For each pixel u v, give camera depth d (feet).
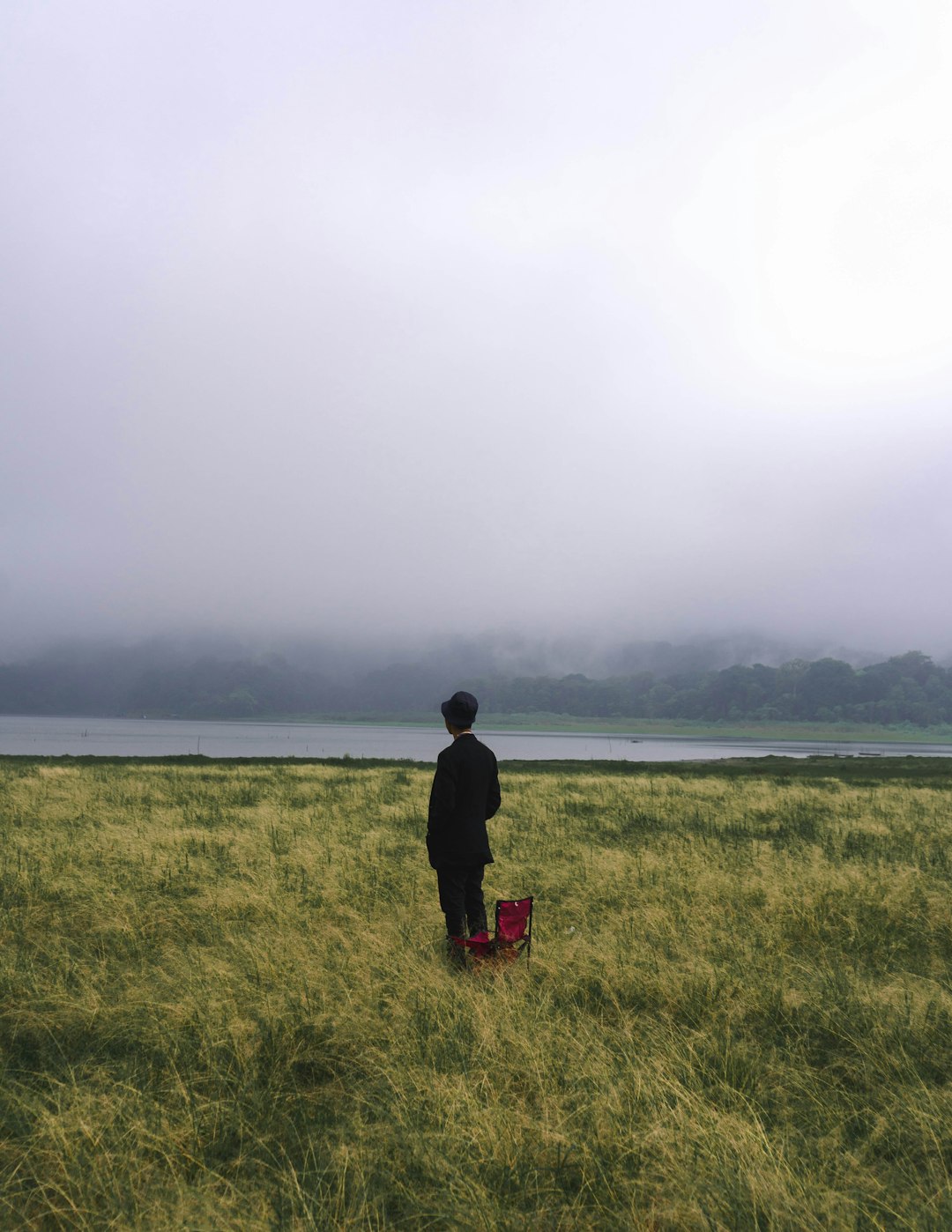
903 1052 14.53
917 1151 11.74
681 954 20.83
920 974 20.44
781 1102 13.16
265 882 28.02
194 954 19.94
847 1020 16.34
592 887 29.22
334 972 18.67
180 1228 9.33
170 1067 13.71
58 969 18.83
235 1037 14.66
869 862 35.53
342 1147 10.93
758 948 21.84
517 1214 9.77
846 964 20.43
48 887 27.43
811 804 62.13
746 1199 9.92
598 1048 14.53
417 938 22.00
